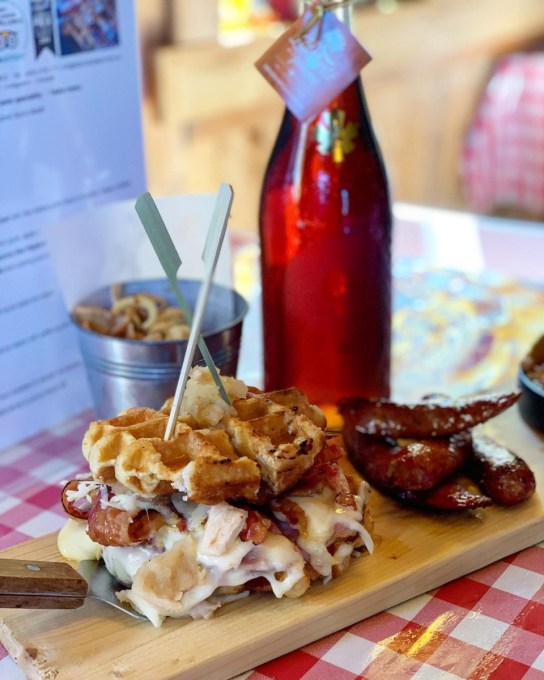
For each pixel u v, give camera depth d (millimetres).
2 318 758
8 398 772
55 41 747
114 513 567
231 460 555
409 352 884
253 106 1896
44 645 551
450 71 2252
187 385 604
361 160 724
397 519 646
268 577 569
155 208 581
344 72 688
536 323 927
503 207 2199
